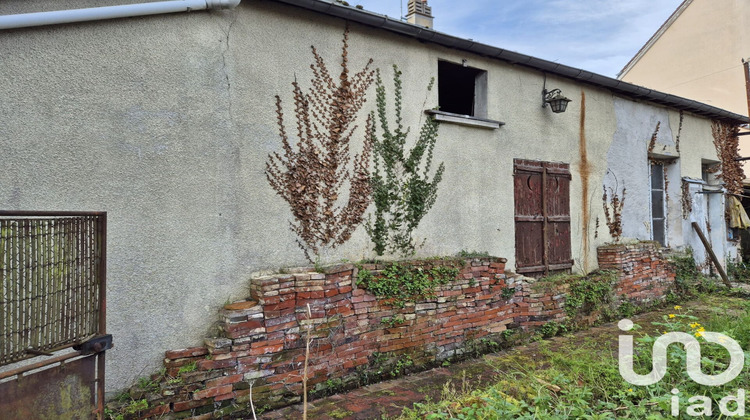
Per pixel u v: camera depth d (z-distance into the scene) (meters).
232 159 4.27
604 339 6.18
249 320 4.01
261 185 4.44
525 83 6.94
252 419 3.91
